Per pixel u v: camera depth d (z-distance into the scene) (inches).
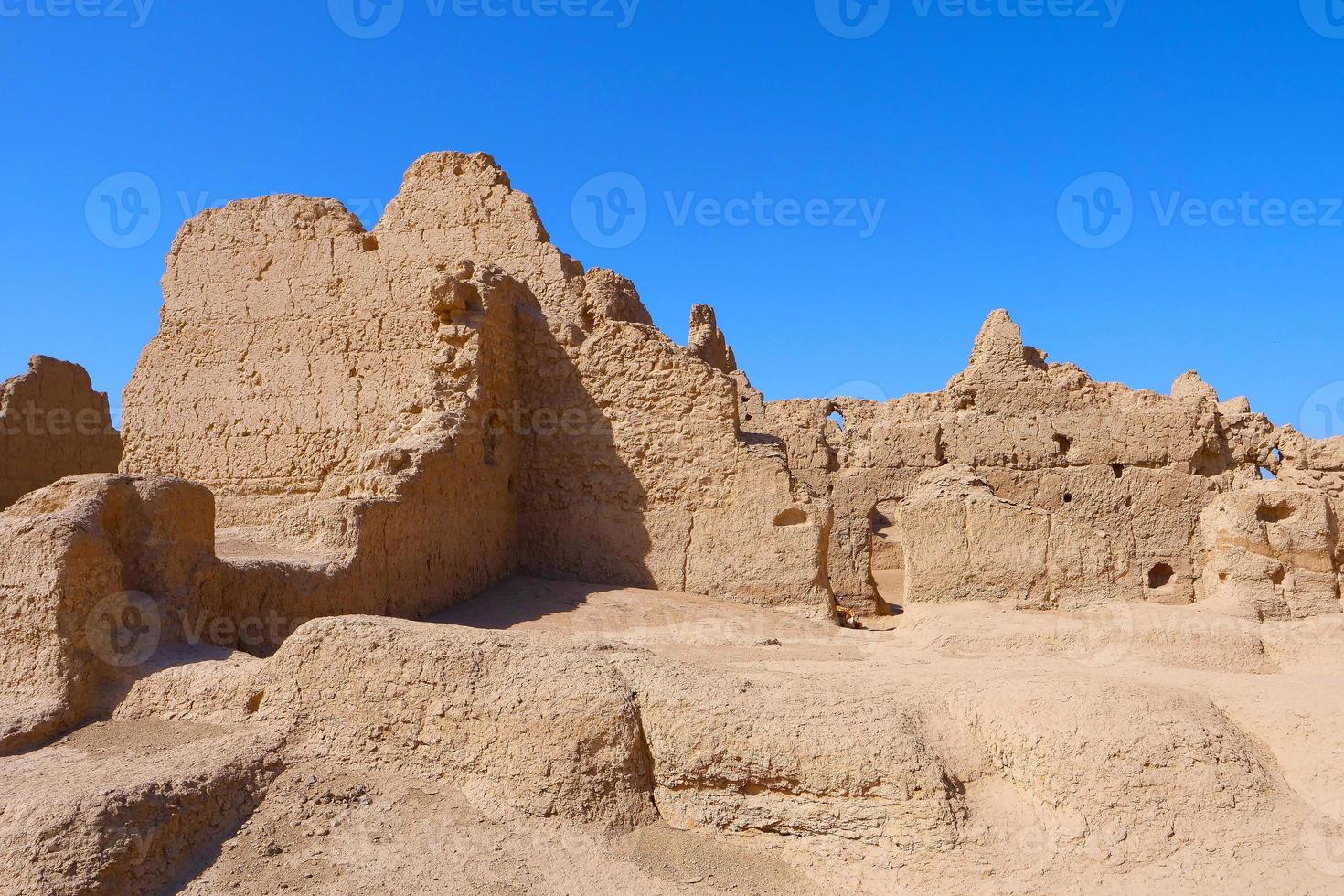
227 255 679.7
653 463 589.3
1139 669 323.9
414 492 475.2
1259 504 434.9
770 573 561.0
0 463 778.2
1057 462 795.4
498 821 243.3
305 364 650.2
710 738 247.8
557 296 672.4
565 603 523.5
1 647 288.4
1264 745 255.0
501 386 595.5
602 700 255.3
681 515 581.0
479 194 698.2
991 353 819.4
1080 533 464.8
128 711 285.1
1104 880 215.8
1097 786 228.2
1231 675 312.7
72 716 279.7
